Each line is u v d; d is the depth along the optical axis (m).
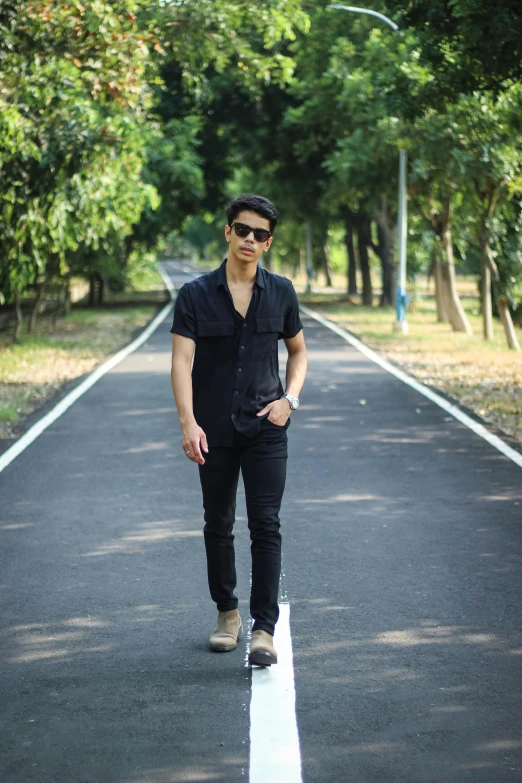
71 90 14.80
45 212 15.49
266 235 4.92
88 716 4.32
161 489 8.81
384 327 30.16
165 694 4.54
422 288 63.03
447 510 8.02
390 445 10.98
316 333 27.81
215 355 4.98
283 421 4.98
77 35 14.47
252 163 42.81
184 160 37.56
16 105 13.85
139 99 16.44
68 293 34.97
